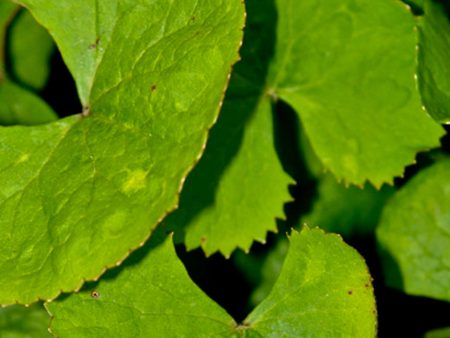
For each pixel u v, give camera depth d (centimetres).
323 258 28
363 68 31
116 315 28
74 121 28
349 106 32
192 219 31
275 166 31
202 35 27
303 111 32
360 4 30
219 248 31
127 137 27
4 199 28
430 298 33
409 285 33
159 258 28
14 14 34
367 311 28
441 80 29
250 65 32
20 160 28
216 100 26
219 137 31
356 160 32
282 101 34
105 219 27
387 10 30
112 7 28
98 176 27
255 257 34
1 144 28
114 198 27
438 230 32
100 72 28
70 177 27
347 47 31
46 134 28
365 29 31
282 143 34
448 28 30
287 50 31
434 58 29
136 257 28
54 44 34
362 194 34
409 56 31
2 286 27
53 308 28
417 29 29
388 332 33
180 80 27
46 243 27
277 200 31
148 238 27
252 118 32
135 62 28
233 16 27
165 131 27
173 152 27
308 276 28
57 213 27
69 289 27
